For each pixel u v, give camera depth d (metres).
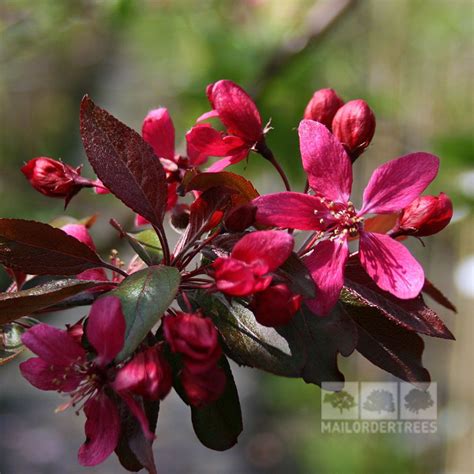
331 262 0.35
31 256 0.36
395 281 0.35
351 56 0.81
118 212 0.93
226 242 0.35
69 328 0.36
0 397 1.31
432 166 0.36
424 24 0.83
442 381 0.89
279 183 0.94
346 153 0.36
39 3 0.74
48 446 1.19
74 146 1.72
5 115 1.65
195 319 0.33
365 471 0.94
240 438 1.23
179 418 1.28
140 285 0.33
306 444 1.13
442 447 0.87
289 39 0.74
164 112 0.39
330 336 0.35
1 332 0.37
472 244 0.78
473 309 0.82
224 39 0.77
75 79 1.62
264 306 0.34
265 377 1.36
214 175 0.35
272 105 0.71
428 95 0.82
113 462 1.15
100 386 0.34
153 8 0.78
